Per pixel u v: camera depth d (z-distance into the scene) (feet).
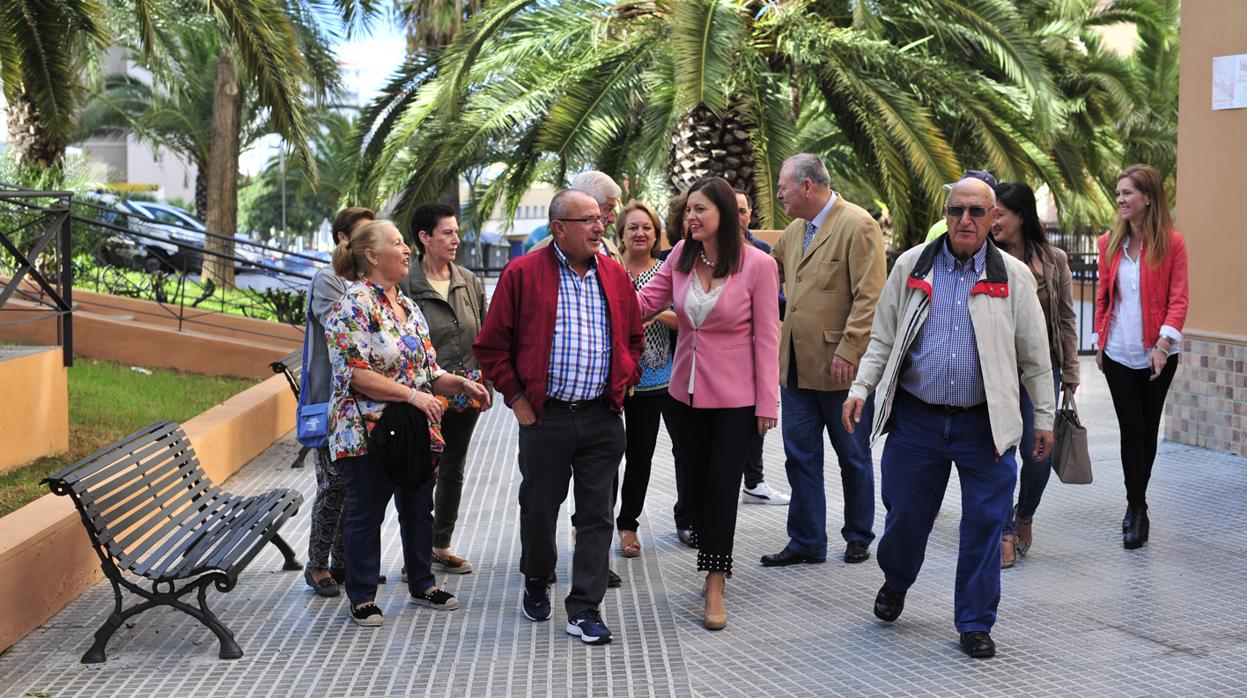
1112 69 56.44
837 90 40.96
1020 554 20.22
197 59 101.35
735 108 42.06
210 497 19.38
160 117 111.86
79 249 50.65
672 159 43.55
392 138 42.80
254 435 29.84
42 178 49.90
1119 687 14.38
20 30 38.50
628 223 20.88
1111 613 17.17
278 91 34.55
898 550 16.49
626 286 17.03
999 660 15.39
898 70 42.11
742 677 14.93
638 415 20.53
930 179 39.68
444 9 62.03
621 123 42.42
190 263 80.69
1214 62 28.25
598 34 43.70
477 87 44.60
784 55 43.50
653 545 21.50
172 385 37.58
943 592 18.35
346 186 47.14
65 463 25.77
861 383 16.31
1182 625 16.58
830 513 23.49
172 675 15.20
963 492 15.79
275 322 47.14
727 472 17.16
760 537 21.85
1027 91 43.88
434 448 17.08
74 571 18.43
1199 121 28.78
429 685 14.75
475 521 23.36
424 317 19.16
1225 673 14.76
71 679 15.07
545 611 17.24
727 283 17.39
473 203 51.70
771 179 41.01
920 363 15.76
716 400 17.22
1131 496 20.86
